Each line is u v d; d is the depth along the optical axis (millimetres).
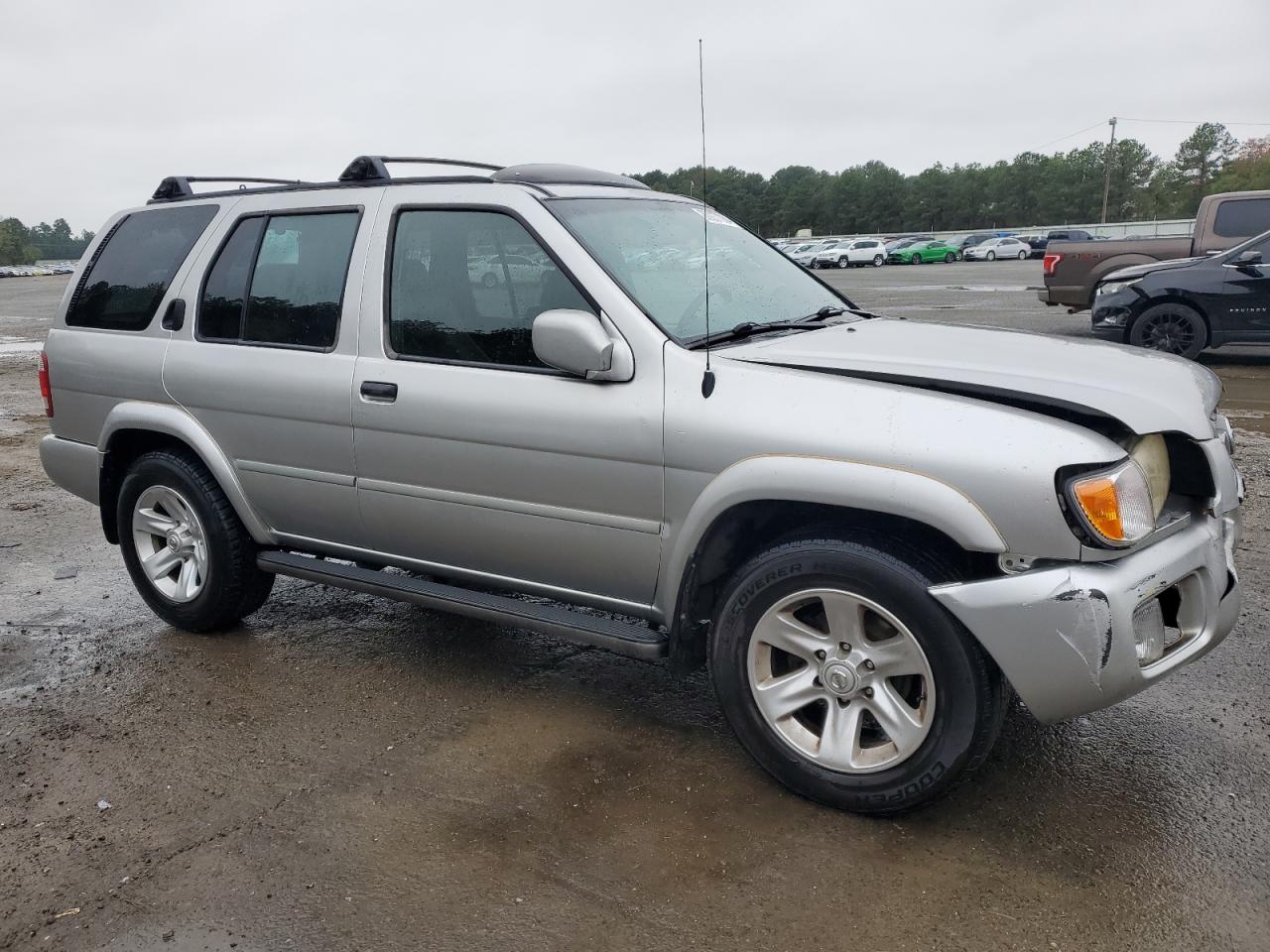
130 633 4574
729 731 3518
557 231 3283
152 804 3125
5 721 3717
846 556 2775
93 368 4469
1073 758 3258
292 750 3447
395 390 3553
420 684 3949
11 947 2498
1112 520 2535
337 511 3879
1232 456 3148
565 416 3193
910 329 3584
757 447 2857
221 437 4105
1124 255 12938
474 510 3488
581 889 2658
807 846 2818
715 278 3623
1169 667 2723
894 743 2830
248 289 4047
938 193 101312
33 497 7215
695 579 3084
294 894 2668
